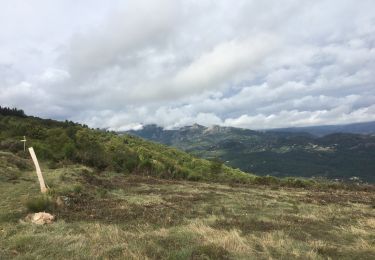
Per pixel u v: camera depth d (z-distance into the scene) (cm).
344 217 1927
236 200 2523
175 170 5647
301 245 1213
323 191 3794
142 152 7631
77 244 1078
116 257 987
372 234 1467
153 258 984
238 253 1066
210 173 6525
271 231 1467
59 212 1636
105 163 5234
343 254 1150
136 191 2948
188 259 980
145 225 1488
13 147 4591
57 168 3722
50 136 6394
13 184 2272
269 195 3006
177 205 2172
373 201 2845
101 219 1599
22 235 1156
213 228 1467
